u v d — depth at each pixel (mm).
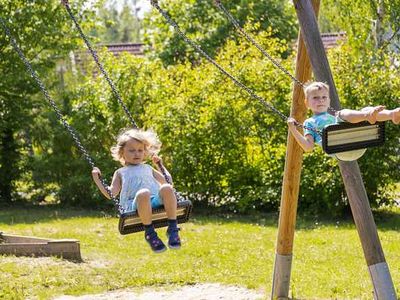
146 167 8258
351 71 18188
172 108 19875
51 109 22234
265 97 19156
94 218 18906
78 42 23719
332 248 14430
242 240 15375
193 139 19656
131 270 12312
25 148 22859
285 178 10242
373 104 17875
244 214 19406
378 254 8969
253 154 19469
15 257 12828
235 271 12328
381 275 8938
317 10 9711
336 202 18422
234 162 19562
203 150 19672
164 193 7758
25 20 22297
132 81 21078
